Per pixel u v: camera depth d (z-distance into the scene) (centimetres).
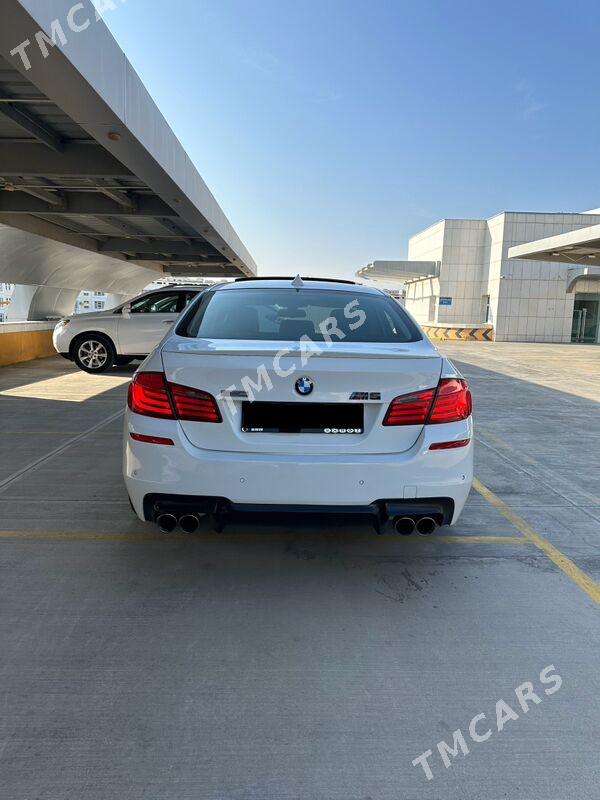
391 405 257
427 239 3538
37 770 175
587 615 268
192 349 264
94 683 213
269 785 172
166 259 2275
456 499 265
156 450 256
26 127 780
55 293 2145
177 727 193
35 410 729
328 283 380
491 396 961
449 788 173
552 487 463
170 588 284
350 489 254
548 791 173
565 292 2950
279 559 319
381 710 204
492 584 296
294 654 234
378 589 289
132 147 754
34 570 299
